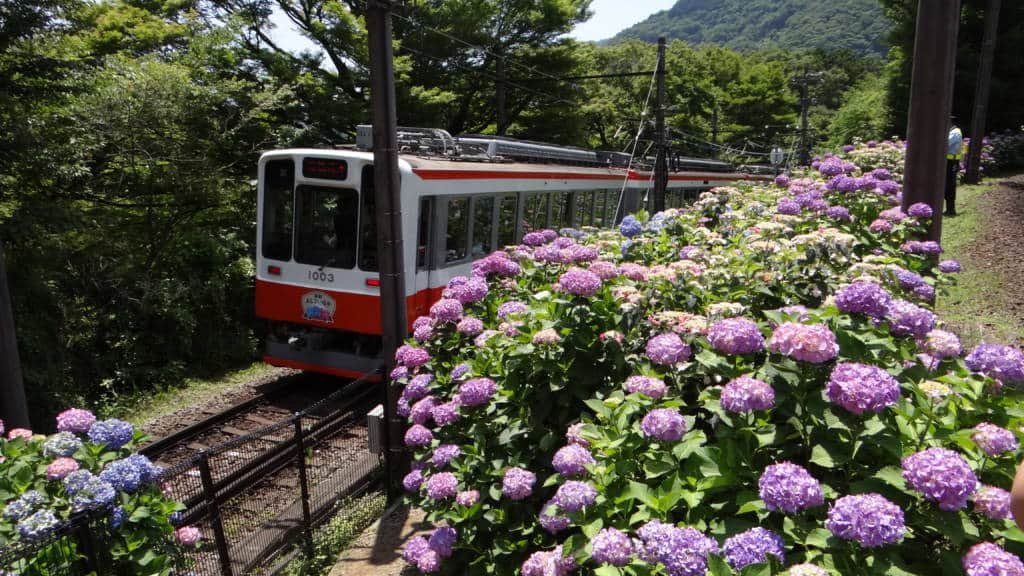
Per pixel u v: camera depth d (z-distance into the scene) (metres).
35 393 8.44
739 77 55.31
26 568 3.11
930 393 2.70
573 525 2.80
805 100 28.84
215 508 4.30
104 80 11.02
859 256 5.42
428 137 10.21
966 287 8.10
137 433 3.99
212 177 11.86
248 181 13.38
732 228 6.25
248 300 11.90
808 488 2.21
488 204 10.28
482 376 4.23
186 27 15.27
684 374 3.28
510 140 11.90
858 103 38.56
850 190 6.80
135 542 3.48
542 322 3.98
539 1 22.70
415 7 20.39
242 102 13.44
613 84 48.66
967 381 2.81
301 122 17.52
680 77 48.72
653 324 3.71
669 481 2.66
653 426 2.72
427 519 4.16
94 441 3.76
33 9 8.97
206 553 4.88
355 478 5.97
